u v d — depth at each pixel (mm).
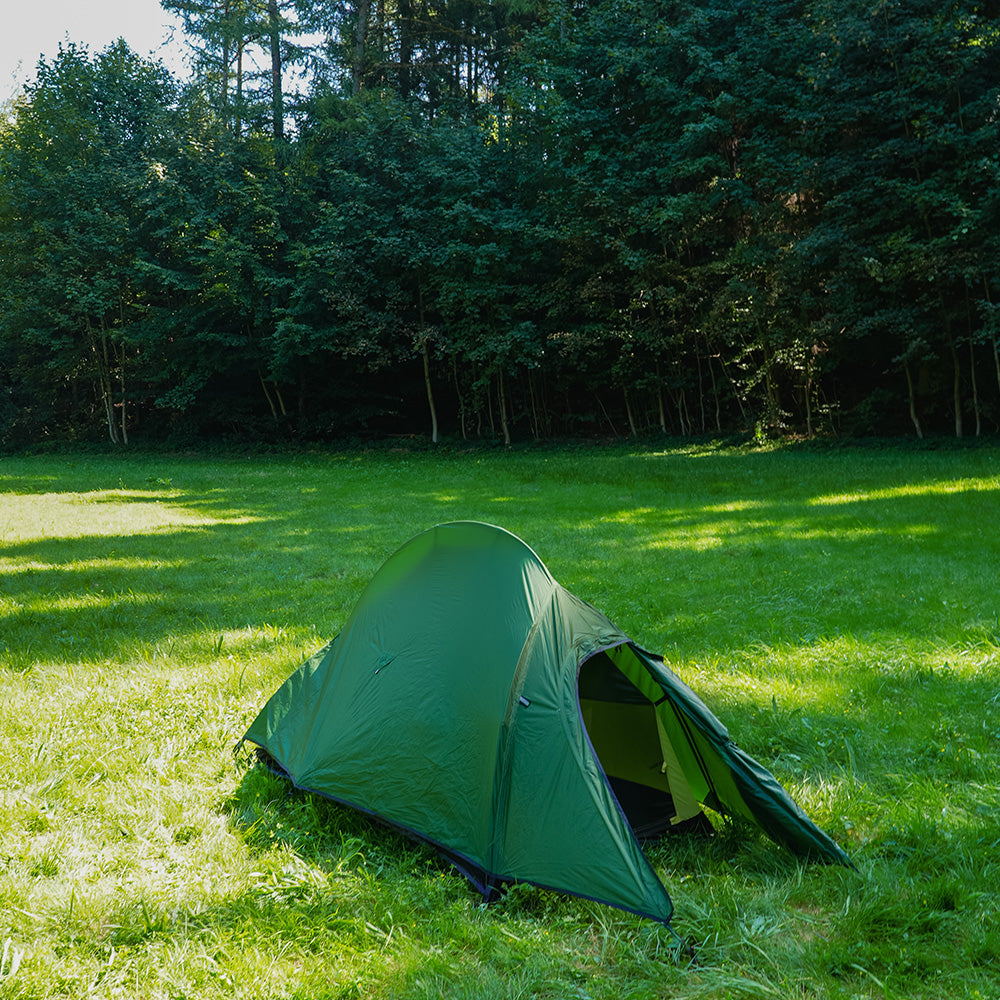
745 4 22406
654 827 3807
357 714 4004
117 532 12633
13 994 2564
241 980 2680
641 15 23391
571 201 23531
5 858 3430
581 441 26953
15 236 27938
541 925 3064
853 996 2621
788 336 21484
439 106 31609
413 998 2646
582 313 26172
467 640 3869
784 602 7582
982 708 5023
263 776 4215
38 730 4809
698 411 26656
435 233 25859
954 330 20406
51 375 30406
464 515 13516
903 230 18406
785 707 5145
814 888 3285
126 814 3842
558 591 4191
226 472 22312
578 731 3475
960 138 17641
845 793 4051
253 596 8539
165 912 3018
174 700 5383
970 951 2818
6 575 9617
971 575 8117
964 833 3602
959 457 17188
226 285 26031
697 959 2852
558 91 24234
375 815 3691
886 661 5848
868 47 18672
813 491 14188
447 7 31453
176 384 30281
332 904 3141
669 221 21984
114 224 27078
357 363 29547
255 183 26734
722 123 20781
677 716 3742
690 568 9125
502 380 28062
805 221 21000
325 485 18875
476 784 3477
